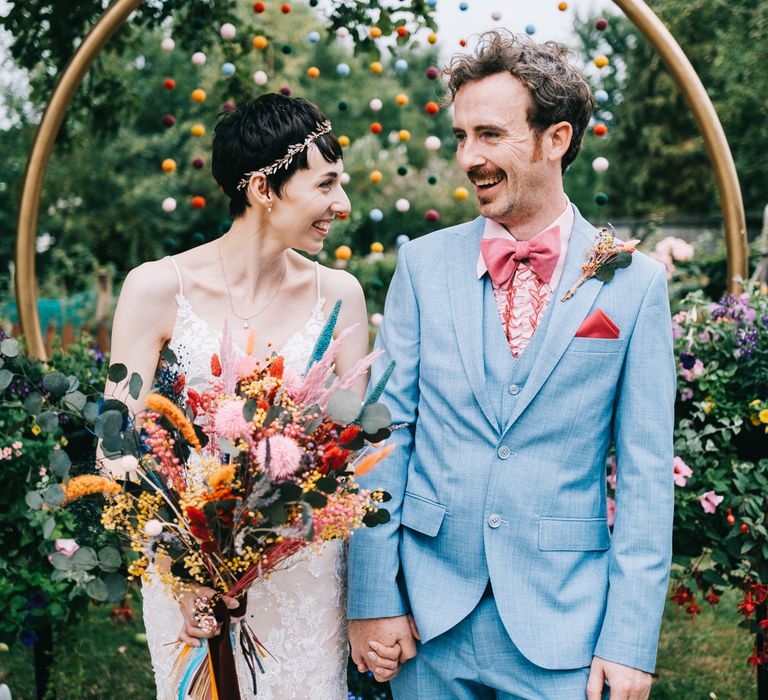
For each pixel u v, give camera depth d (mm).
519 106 1704
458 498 1792
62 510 2389
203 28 4316
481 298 1828
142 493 1604
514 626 1736
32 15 4473
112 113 5371
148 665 3375
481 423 1784
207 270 1980
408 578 1833
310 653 1975
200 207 3184
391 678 1912
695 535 2551
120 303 1933
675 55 3010
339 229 10766
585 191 19422
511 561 1763
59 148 5625
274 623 1934
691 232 11906
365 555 1836
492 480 1771
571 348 1750
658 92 16844
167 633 1929
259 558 1619
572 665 1718
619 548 1766
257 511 1541
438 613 1787
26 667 3373
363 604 1832
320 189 1888
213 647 1700
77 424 2578
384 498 1729
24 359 2611
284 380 1632
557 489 1759
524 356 1774
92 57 3260
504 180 1744
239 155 1877
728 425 2488
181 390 1796
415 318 1896
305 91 16062
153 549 1628
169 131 14312
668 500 1758
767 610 2506
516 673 1770
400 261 1959
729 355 2590
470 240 1894
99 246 14383
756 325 2611
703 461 2494
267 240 1952
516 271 1819
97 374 3047
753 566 2480
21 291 3279
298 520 1556
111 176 14242
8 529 2447
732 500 2441
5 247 13500
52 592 2477
